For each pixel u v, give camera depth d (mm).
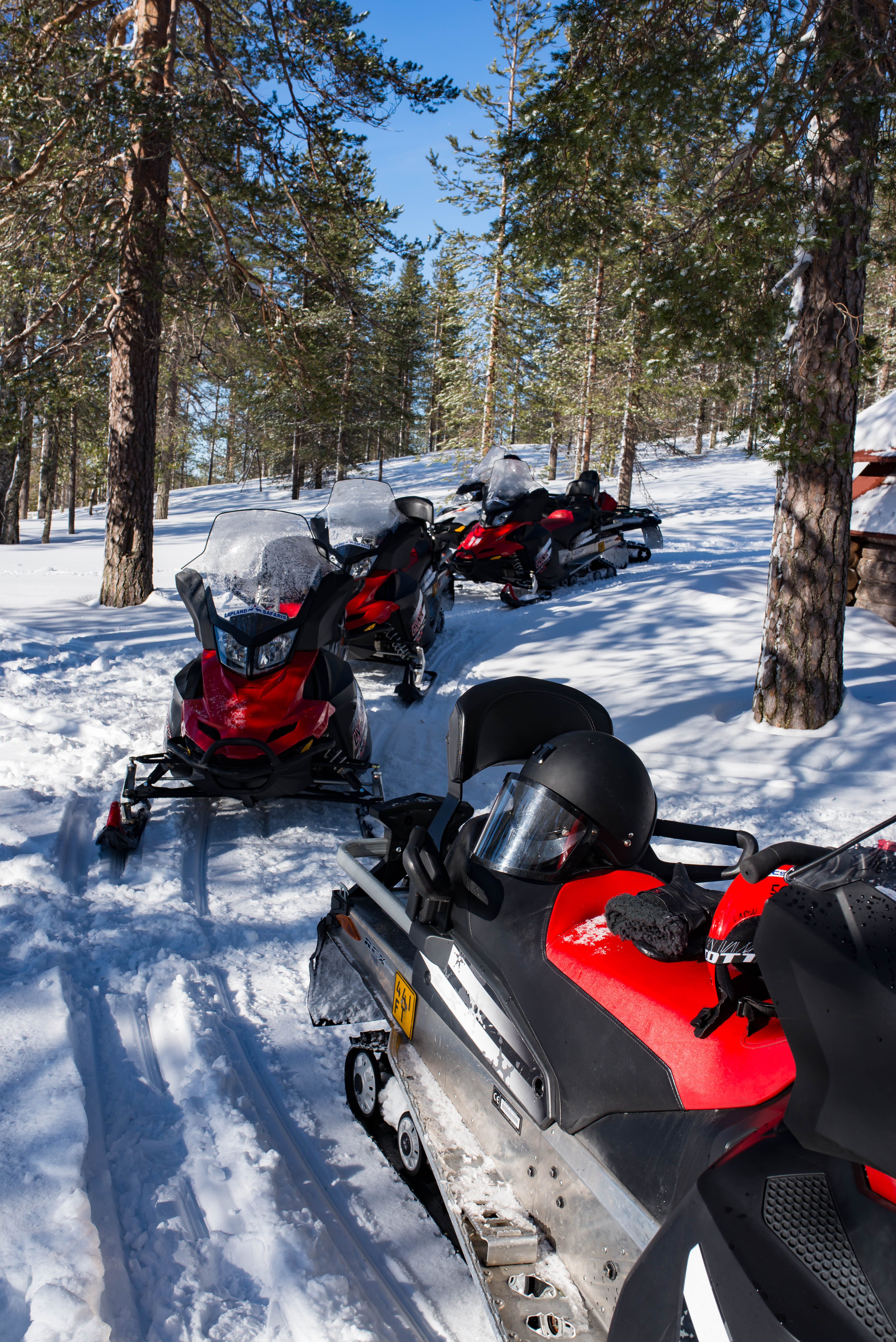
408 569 8055
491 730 2793
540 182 7445
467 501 13055
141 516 10961
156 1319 1984
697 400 22328
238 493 44875
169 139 9750
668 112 6363
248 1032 3129
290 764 4590
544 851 2293
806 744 6773
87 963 3400
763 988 1721
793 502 6930
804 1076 1363
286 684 4828
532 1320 1771
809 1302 1222
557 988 2033
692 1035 1737
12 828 4430
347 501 8258
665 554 15586
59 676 7402
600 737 2432
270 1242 2180
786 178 6281
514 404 27578
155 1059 2902
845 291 6500
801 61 6020
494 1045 2162
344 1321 1987
